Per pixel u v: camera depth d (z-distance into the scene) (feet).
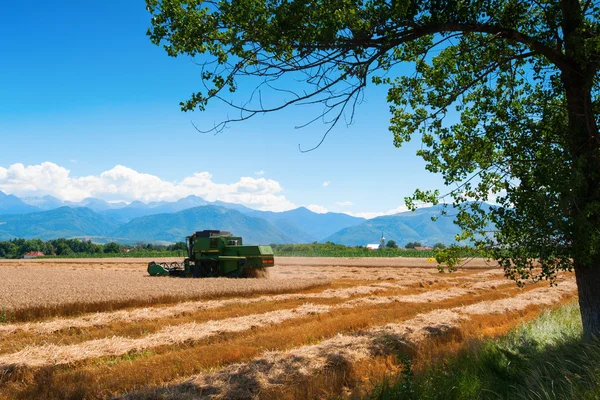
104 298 56.59
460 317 45.21
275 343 34.55
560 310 42.80
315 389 24.30
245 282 82.23
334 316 49.70
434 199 29.58
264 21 22.02
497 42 28.66
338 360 28.91
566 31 26.12
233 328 41.04
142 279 93.20
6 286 74.18
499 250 28.04
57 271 138.41
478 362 25.31
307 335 36.94
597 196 24.26
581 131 26.00
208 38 22.95
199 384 24.41
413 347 32.78
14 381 27.84
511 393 21.07
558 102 28.89
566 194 22.70
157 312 52.39
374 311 50.80
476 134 28.53
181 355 31.07
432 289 82.33
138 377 26.53
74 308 53.01
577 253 24.43
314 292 77.36
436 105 27.94
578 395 17.87
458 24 24.73
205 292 66.33
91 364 30.94
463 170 29.27
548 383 20.13
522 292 69.87
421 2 23.29
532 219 24.84
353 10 21.15
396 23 23.29
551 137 27.68
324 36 20.97
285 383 25.29
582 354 23.08
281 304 60.03
